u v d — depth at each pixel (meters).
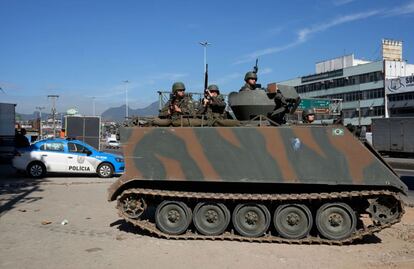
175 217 8.73
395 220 8.15
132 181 9.00
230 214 8.73
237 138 8.48
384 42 82.50
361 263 7.12
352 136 8.16
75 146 20.45
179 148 8.69
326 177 8.20
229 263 7.08
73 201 13.23
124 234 9.03
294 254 7.64
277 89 9.55
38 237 8.70
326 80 86.12
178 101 9.55
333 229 8.31
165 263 7.05
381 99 75.38
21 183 17.75
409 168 26.28
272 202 8.52
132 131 8.89
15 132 28.59
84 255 7.47
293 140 8.31
